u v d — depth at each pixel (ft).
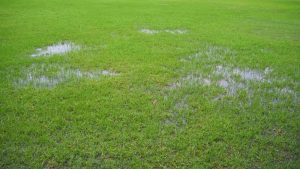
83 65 31.55
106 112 21.74
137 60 33.47
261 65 33.55
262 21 63.16
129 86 26.50
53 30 47.29
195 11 73.82
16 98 23.54
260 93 26.30
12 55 34.01
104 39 42.63
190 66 32.37
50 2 79.10
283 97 25.49
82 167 16.25
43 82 27.04
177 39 44.06
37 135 18.90
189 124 20.68
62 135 18.92
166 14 67.26
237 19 64.49
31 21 53.52
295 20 65.57
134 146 18.06
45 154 17.03
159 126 20.27
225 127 20.24
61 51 36.76
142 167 16.37
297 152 17.93
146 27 52.34
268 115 22.29
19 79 27.48
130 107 22.66
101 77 28.30
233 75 30.35
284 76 30.53
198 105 23.36
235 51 38.99
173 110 22.49
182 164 16.66
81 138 18.65
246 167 16.51
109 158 17.03
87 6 75.25
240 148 18.12
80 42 40.91
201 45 41.32
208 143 18.67
